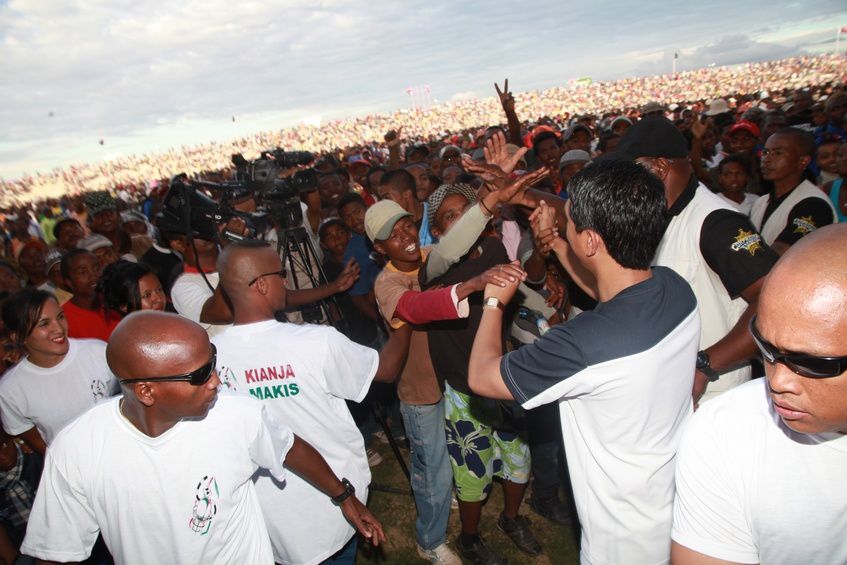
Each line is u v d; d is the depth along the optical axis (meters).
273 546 2.01
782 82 48.50
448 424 2.56
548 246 1.90
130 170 61.97
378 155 17.25
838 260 0.78
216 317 2.47
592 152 7.48
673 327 1.34
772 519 0.98
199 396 1.36
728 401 1.05
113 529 1.43
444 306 1.97
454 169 5.25
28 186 54.44
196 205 2.75
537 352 1.39
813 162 5.75
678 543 1.10
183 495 1.41
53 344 2.19
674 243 1.95
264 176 3.20
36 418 2.26
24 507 2.39
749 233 1.78
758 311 0.87
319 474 1.76
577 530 2.89
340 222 4.02
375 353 1.98
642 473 1.43
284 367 1.80
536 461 2.88
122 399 1.43
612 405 1.36
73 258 2.90
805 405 0.83
